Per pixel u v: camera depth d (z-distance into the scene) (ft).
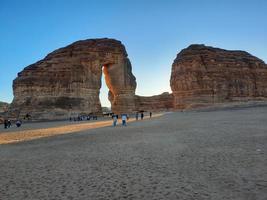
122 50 386.32
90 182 30.48
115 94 382.42
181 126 102.37
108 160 42.24
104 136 80.18
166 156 42.70
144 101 467.93
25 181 32.37
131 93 387.75
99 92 360.48
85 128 129.29
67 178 32.71
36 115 305.94
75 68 338.75
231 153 41.50
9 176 35.35
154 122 144.05
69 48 356.59
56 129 134.72
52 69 336.29
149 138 68.33
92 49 356.79
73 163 41.42
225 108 264.31
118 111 375.04
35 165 41.55
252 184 26.21
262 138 55.26
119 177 31.91
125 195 25.55
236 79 394.52
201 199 23.26
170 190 26.09
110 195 25.79
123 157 43.96
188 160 38.68
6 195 27.40
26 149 61.31
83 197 25.66
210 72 388.37
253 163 34.27
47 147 62.44
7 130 150.41
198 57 397.80
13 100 326.65
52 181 31.68
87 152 51.01
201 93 378.73
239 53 429.38
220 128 83.20
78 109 326.24
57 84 326.03
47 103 316.40
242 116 142.20
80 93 335.06
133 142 61.98
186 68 395.75
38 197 26.25
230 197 23.27
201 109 291.79
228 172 30.89
